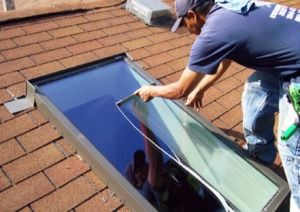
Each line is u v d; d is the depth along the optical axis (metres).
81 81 2.88
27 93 2.68
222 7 1.75
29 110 2.62
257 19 1.70
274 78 2.16
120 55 3.18
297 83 1.74
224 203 2.21
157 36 4.07
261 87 2.22
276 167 2.65
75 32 3.77
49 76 2.71
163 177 2.38
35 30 3.64
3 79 2.90
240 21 1.69
